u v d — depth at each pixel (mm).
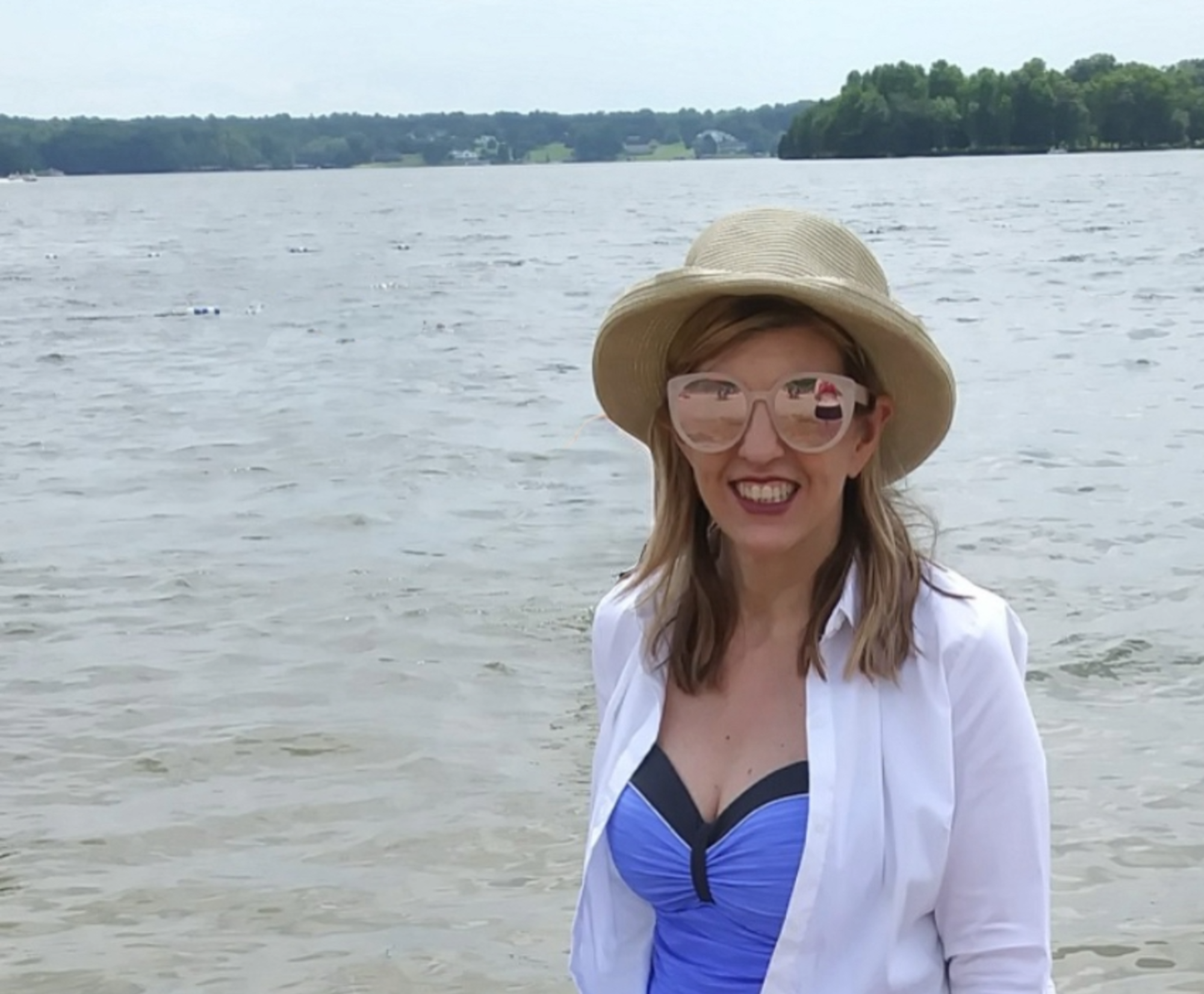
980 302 23297
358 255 41594
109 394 16422
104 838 5328
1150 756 5750
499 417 14086
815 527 2123
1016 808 2018
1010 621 2115
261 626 7680
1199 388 14422
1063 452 11484
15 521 10180
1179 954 4398
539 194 90312
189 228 62500
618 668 2369
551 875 4969
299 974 4426
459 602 7977
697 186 88125
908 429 2227
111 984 4402
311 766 5902
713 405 2123
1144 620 7332
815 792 2021
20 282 34188
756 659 2184
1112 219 45875
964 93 125500
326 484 11133
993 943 2027
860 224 45000
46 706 6625
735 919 2088
